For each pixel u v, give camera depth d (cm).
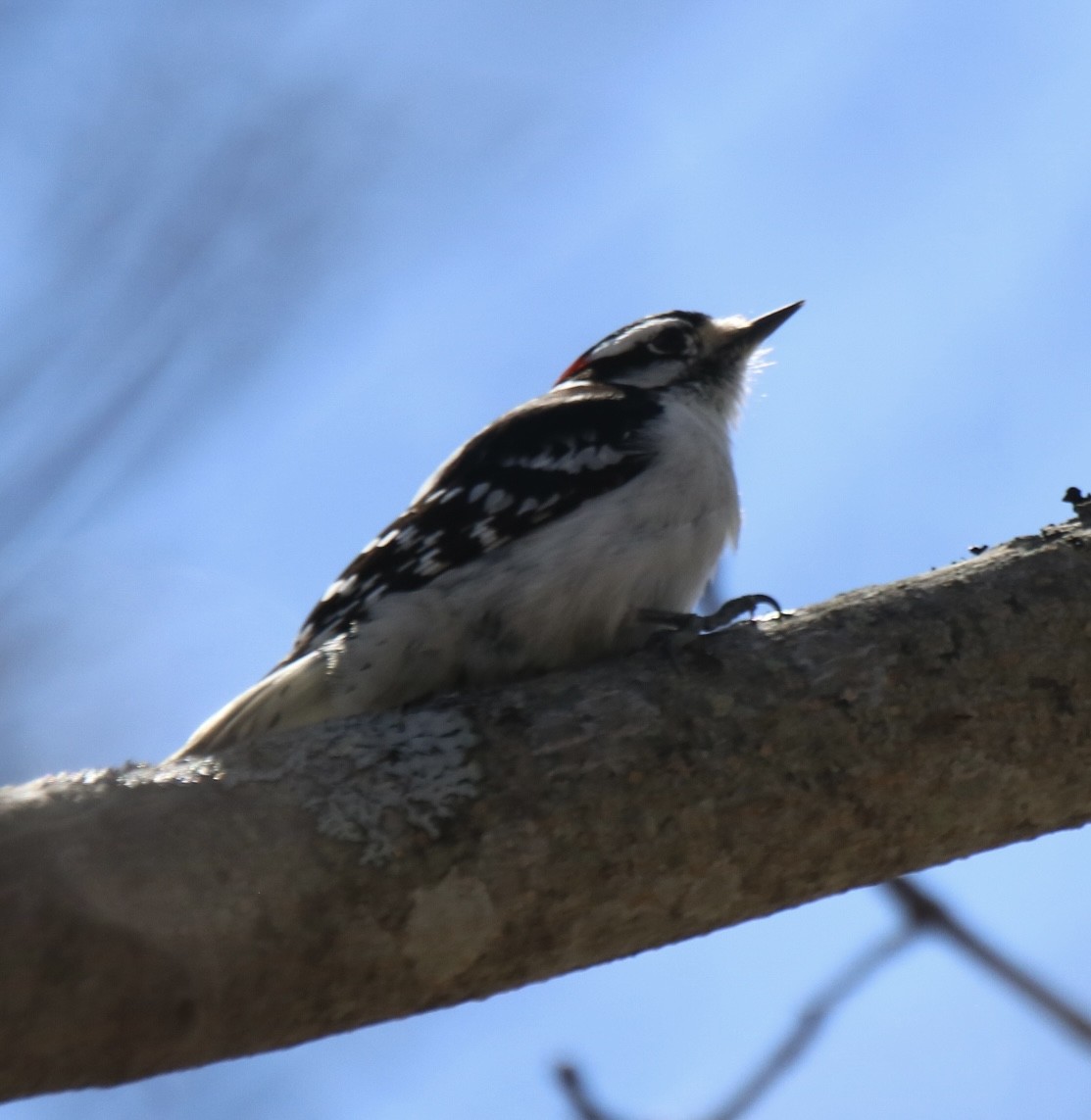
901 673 749
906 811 731
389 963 641
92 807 619
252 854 629
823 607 784
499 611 951
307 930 626
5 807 609
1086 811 760
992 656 758
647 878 691
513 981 675
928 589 788
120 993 582
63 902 583
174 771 651
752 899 715
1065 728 751
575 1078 905
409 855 654
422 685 948
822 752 726
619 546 978
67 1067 581
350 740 687
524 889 669
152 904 600
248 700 929
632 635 982
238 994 611
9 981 566
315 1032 637
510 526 986
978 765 739
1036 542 816
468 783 682
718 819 705
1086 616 774
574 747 705
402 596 955
